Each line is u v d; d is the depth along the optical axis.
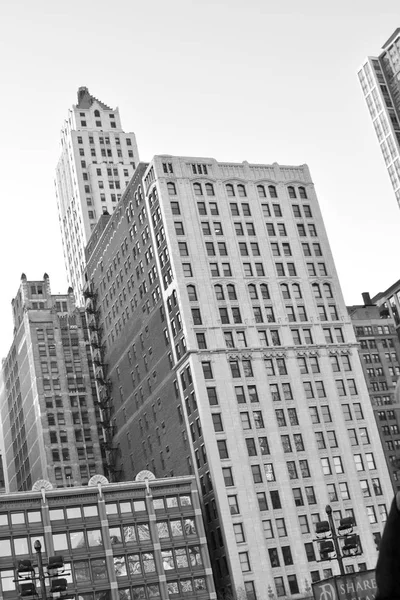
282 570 129.50
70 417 191.38
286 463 138.50
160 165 156.50
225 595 128.25
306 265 158.25
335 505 137.88
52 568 48.56
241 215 157.88
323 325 153.62
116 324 175.25
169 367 149.88
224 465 134.62
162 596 121.94
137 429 162.50
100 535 122.94
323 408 145.88
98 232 191.88
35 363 195.12
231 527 130.12
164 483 129.62
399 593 4.40
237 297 149.88
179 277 147.25
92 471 187.50
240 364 143.88
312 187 166.50
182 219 152.75
